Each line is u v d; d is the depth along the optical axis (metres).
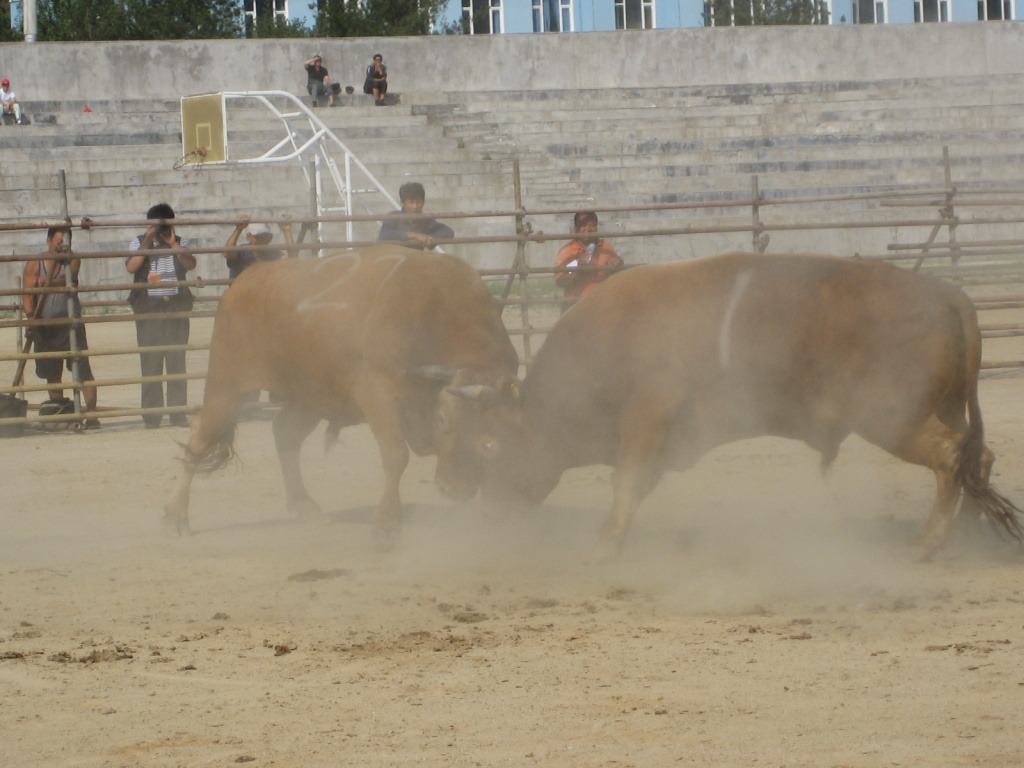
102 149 65.06
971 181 67.62
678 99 76.75
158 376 24.94
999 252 29.50
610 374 14.10
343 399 15.43
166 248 25.31
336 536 15.93
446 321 14.74
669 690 9.59
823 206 64.50
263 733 8.91
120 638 11.48
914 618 11.54
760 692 9.48
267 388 16.12
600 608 12.21
